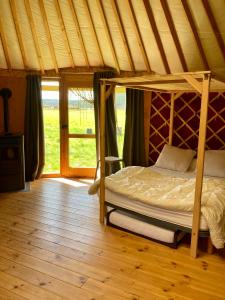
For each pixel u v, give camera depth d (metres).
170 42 3.26
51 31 3.72
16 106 4.48
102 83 2.72
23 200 3.61
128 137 4.39
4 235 2.62
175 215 2.43
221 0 2.53
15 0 3.25
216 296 1.85
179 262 2.24
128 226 2.71
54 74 4.42
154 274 2.07
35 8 3.38
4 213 3.16
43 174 4.72
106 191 2.91
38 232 2.71
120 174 3.25
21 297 1.79
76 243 2.51
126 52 3.74
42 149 4.55
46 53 4.09
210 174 3.45
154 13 2.97
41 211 3.25
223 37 2.96
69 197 3.76
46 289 1.87
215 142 3.96
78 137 4.66
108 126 4.36
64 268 2.12
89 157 4.80
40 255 2.29
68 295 1.82
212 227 2.19
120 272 2.08
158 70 3.84
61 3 3.28
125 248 2.44
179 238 2.49
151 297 1.82
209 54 3.26
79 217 3.09
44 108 4.70
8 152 3.98
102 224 2.92
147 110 4.39
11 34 3.73
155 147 4.47
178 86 3.31
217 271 2.13
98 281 1.97
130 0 2.94
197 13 2.77
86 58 4.11
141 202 2.60
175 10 2.83
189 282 1.99
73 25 3.58
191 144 4.16
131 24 3.26
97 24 3.46
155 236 2.53
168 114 4.26
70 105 4.60
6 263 2.16
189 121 4.11
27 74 4.34
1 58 4.09
